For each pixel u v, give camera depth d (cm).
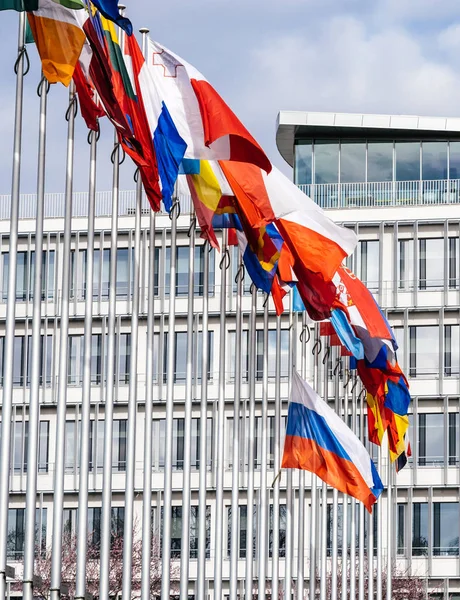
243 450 11462
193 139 3775
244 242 4597
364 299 5594
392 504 11262
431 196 11831
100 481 11506
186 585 4525
